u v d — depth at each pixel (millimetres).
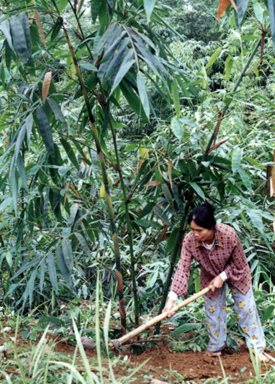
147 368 2943
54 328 3527
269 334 3801
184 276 3186
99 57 2838
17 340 3002
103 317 3875
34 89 3033
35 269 2980
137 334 3100
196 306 4078
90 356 3025
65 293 4629
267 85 6844
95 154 3326
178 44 7387
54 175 3168
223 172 3396
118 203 4086
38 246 4141
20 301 3961
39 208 3479
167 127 3520
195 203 3537
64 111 3828
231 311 3918
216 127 3240
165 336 3594
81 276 4758
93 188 3641
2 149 3619
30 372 2328
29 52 2451
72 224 3166
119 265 3207
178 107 3148
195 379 2828
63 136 3182
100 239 3869
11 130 3107
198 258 3217
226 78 3768
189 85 3248
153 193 3461
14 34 2445
